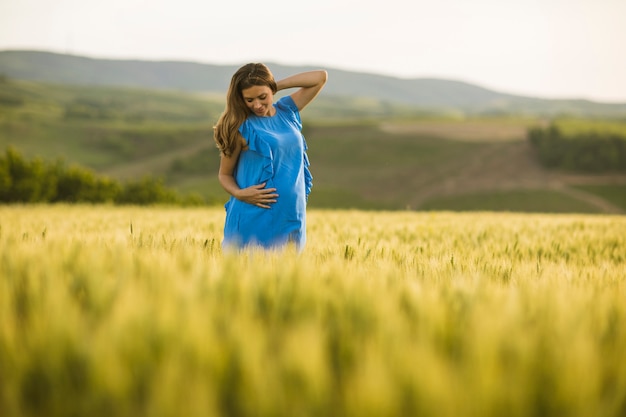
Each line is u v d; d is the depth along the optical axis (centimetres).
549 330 180
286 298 220
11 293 210
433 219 1282
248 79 421
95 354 149
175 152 15825
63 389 149
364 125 15725
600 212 10725
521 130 15038
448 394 130
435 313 190
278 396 137
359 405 129
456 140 14262
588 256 596
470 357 151
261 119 443
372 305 204
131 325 166
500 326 169
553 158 12681
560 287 282
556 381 142
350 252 416
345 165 13238
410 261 396
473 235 777
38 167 5097
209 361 155
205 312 182
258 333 168
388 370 141
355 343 166
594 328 196
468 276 322
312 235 700
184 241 459
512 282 320
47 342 159
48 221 920
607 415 138
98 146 16100
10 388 144
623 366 159
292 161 446
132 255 297
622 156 12538
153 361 155
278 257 315
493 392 133
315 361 143
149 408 130
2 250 282
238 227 448
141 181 6675
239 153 451
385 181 12306
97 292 209
